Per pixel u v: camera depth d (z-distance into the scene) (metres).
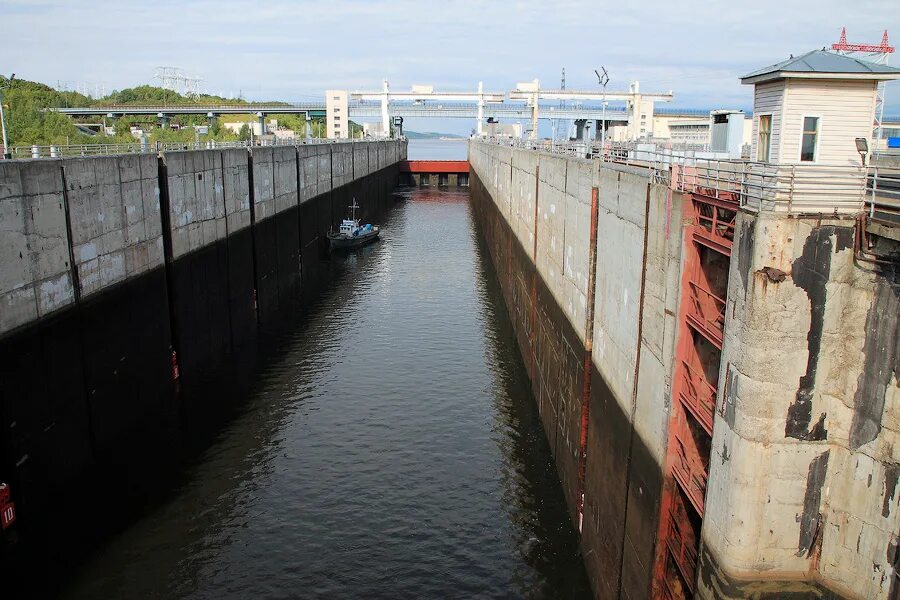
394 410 35.66
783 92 17.56
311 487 28.41
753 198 13.18
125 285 32.97
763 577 12.58
